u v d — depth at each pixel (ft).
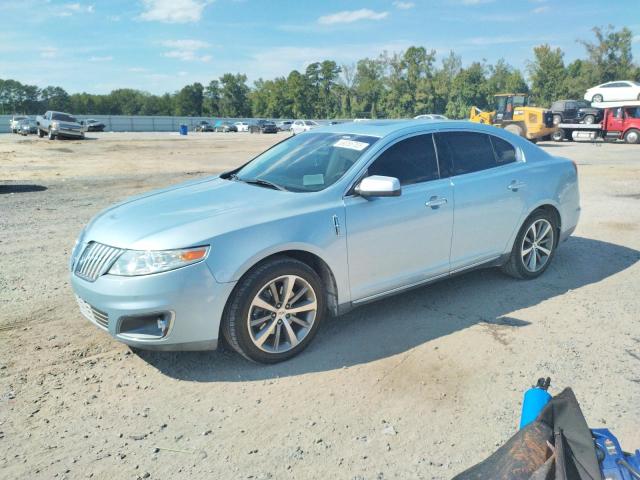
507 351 12.67
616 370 11.77
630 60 264.11
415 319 14.51
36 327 13.80
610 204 31.65
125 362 12.08
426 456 8.94
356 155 13.70
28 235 23.73
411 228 13.78
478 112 109.70
